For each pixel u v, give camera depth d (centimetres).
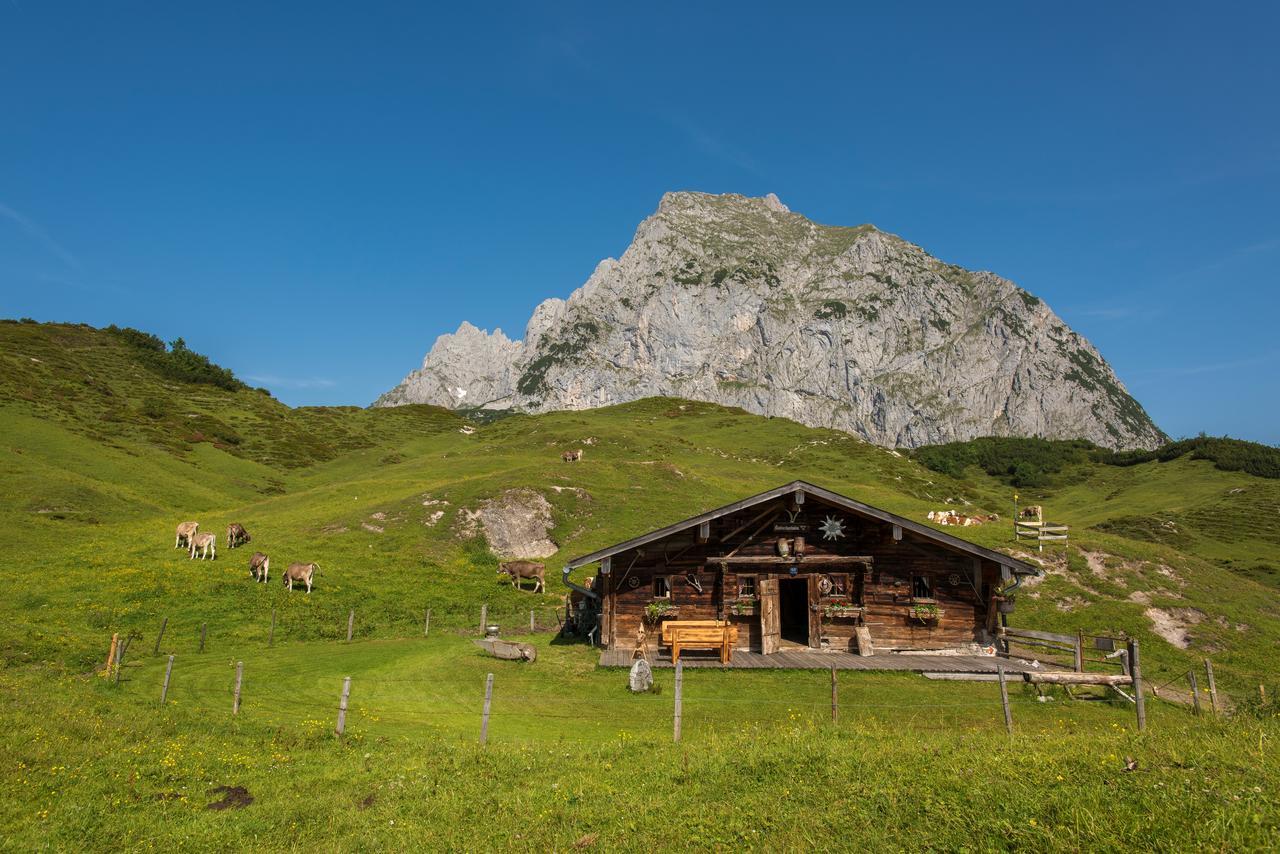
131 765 1623
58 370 11500
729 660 2872
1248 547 8388
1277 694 1956
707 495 7169
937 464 19050
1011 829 916
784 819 1067
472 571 5116
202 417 11456
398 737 1934
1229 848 798
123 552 4628
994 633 3033
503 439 12225
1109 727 1716
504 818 1240
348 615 3906
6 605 3544
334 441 12244
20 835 1251
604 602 3241
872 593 3108
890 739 1494
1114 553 4722
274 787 1544
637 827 1123
